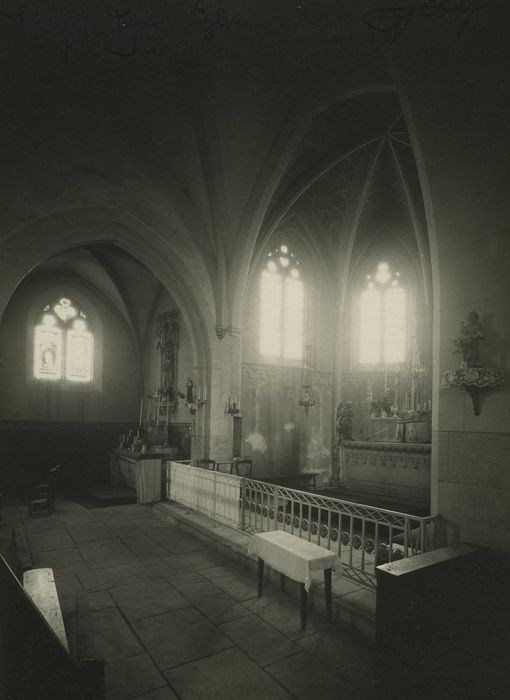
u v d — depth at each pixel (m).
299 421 16.70
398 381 16.03
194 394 13.96
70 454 17.59
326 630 5.62
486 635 5.16
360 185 15.05
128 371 19.45
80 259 17.31
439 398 6.58
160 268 13.38
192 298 13.71
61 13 8.91
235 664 4.90
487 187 6.02
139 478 13.54
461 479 6.16
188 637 5.46
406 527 5.79
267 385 15.98
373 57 9.46
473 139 6.16
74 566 7.91
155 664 4.89
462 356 6.16
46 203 10.96
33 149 10.56
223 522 9.86
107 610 6.16
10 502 13.99
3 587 1.97
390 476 13.00
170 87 10.85
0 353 16.48
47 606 3.98
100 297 18.98
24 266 10.89
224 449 13.70
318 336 17.45
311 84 10.85
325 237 17.30
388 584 4.68
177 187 12.79
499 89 5.83
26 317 17.22
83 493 15.49
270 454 15.85
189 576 7.42
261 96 11.20
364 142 13.11
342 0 8.22
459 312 6.36
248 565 7.74
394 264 17.16
